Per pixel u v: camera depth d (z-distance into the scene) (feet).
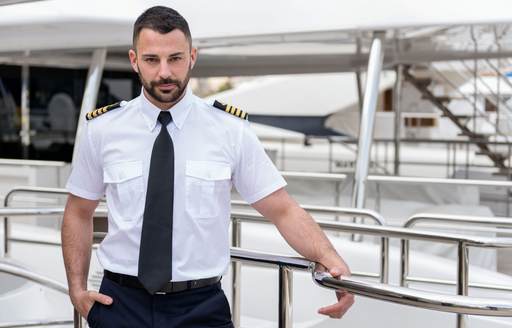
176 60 6.23
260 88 51.44
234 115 6.64
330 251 6.82
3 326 10.64
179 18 6.26
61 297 15.96
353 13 20.48
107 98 39.09
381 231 10.83
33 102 37.42
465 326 9.65
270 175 6.72
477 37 23.13
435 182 18.49
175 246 6.46
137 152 6.52
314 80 49.98
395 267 16.38
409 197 23.89
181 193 6.46
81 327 8.55
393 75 49.19
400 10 20.04
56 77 37.47
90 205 7.13
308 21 20.93
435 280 11.78
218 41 23.11
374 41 21.54
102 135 6.63
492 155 32.17
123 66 37.73
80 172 6.93
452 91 36.52
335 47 27.22
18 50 27.20
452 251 20.26
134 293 6.55
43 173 24.76
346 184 24.81
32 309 15.64
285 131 53.26
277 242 18.79
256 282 16.85
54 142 37.50
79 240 7.21
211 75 39.58
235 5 21.68
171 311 6.50
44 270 19.17
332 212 14.34
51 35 23.26
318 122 53.42
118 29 22.25
